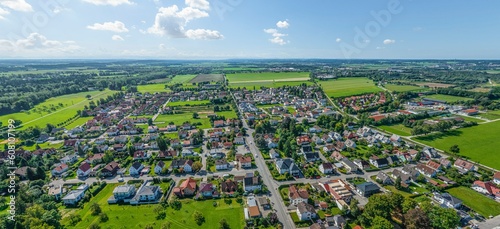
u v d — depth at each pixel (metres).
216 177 134.12
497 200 108.50
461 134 191.88
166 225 91.12
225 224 93.50
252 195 115.62
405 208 93.12
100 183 127.19
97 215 102.38
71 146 180.12
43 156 161.88
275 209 105.50
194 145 180.75
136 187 125.38
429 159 150.25
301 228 93.62
